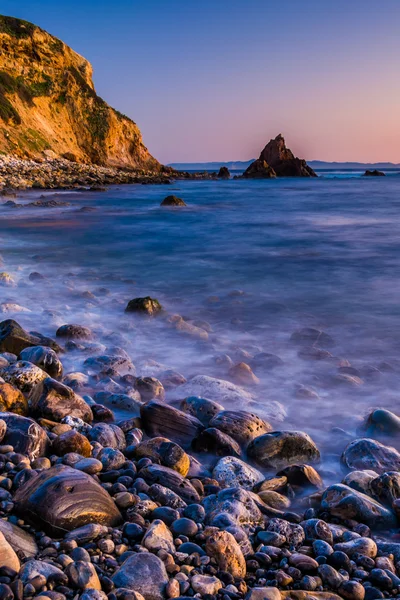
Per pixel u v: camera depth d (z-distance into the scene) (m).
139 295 10.02
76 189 40.97
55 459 3.89
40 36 65.75
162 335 7.61
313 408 5.42
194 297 10.02
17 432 3.97
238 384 5.96
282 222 23.77
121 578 2.60
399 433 4.72
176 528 3.18
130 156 76.44
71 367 6.18
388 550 3.19
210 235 19.09
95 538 2.96
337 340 7.57
